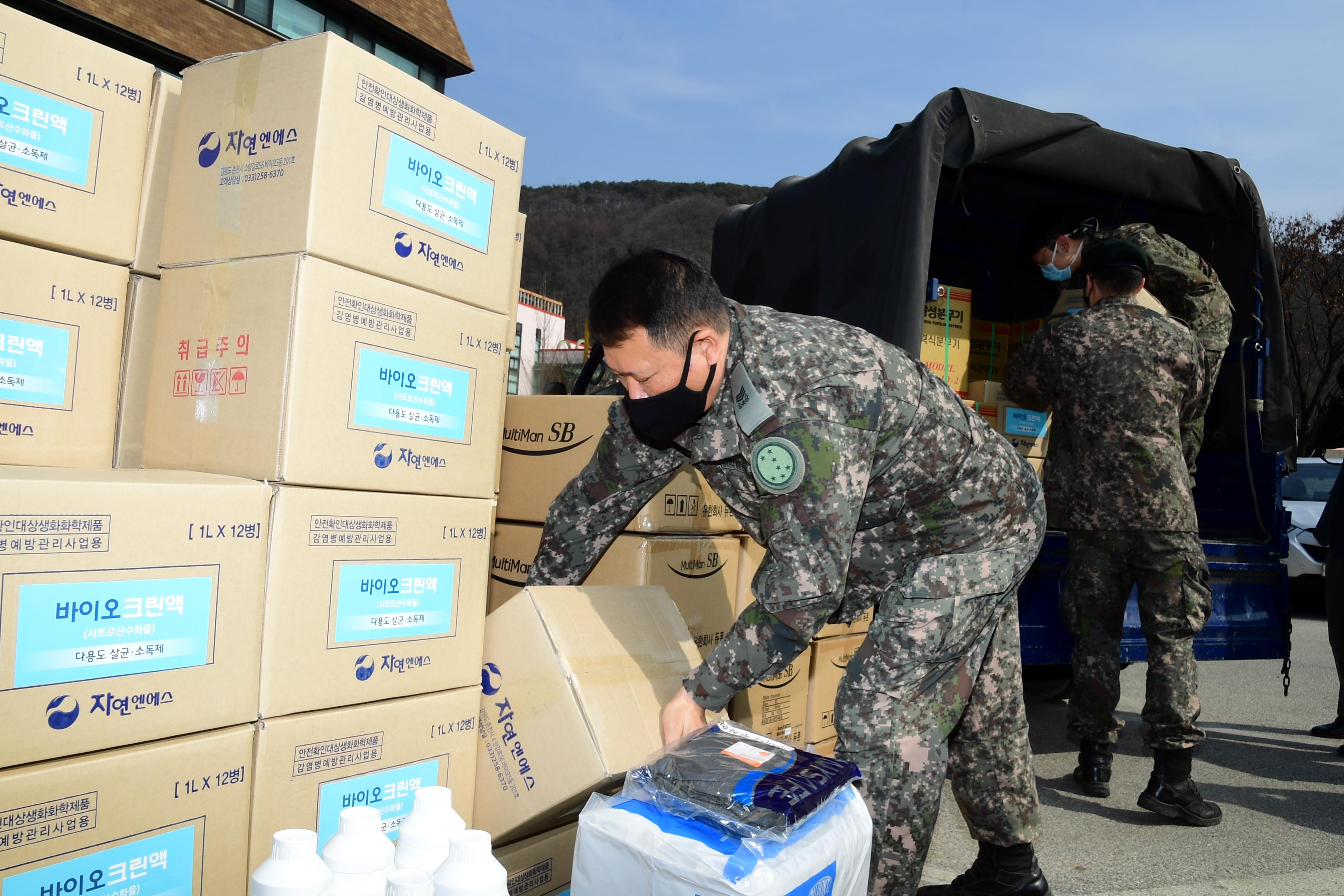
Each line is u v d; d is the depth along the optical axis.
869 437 1.43
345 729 1.38
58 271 1.33
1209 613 2.63
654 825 1.12
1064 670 4.47
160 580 1.16
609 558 2.02
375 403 1.40
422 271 1.47
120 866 1.13
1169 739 2.58
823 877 1.12
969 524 1.61
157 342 1.44
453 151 1.52
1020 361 2.93
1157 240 3.17
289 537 1.30
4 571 1.03
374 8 14.81
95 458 1.40
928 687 1.59
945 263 4.12
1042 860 2.30
